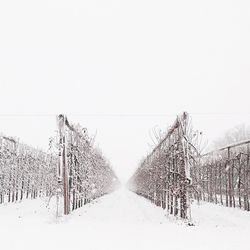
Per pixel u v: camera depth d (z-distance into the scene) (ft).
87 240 38.78
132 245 36.06
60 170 71.26
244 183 96.68
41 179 153.28
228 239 40.68
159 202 106.83
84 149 100.22
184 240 39.81
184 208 66.90
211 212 84.99
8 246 34.22
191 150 70.28
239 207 99.96
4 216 67.92
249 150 106.32
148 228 51.55
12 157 122.93
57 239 39.09
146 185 153.69
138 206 106.52
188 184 63.57
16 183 125.59
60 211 77.51
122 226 53.72
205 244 36.91
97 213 80.38
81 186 95.71
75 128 90.12
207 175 131.54
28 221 58.23
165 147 92.48
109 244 36.45
